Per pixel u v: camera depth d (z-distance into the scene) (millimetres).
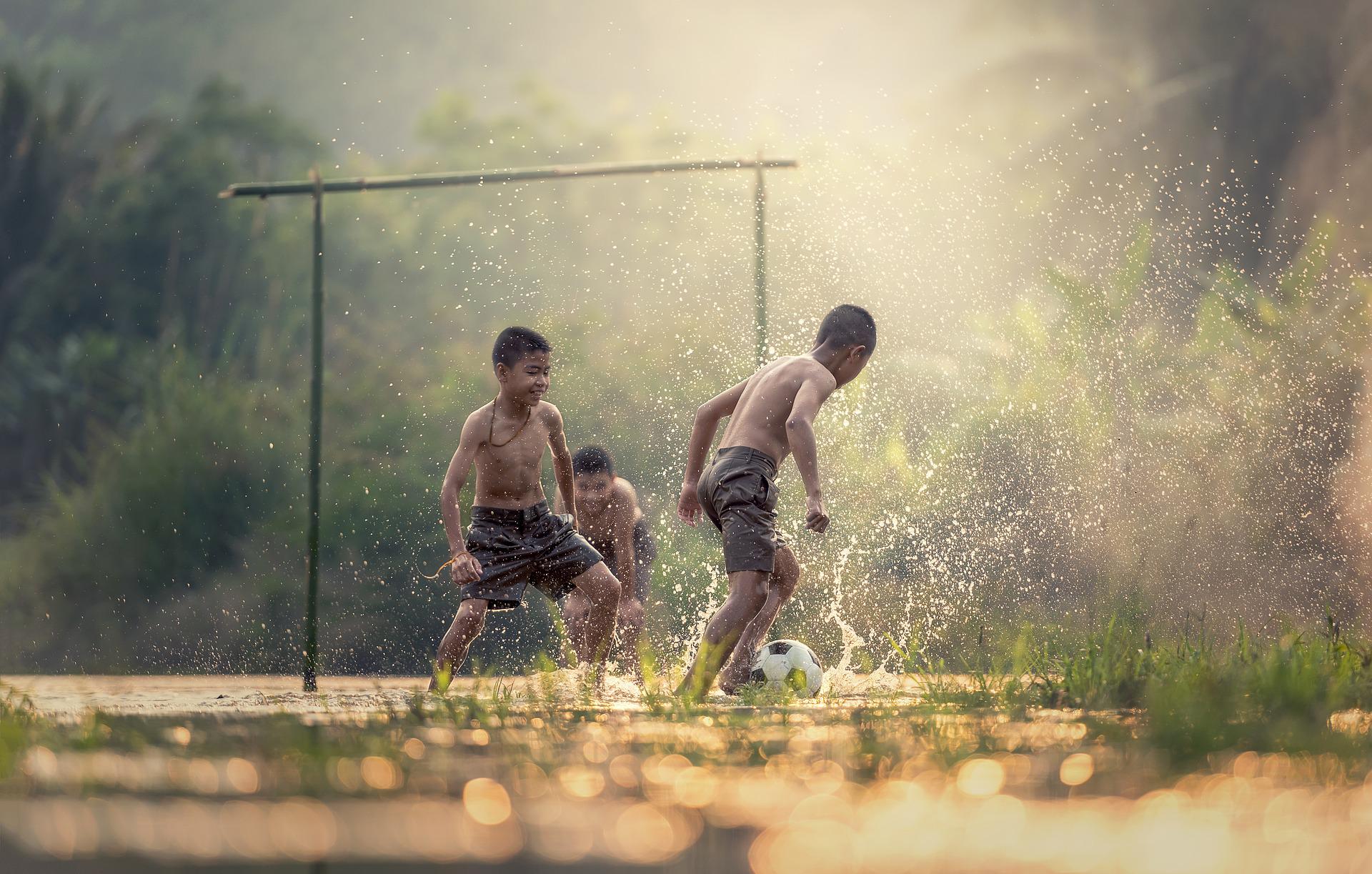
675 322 47062
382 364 55031
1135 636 17984
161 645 40219
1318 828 5961
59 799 7012
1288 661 13797
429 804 6797
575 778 7855
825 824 6059
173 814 6465
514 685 18156
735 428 17297
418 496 43344
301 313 68625
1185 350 43094
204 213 79938
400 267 76062
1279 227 64750
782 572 17812
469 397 49469
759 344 25734
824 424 34938
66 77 121062
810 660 17000
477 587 18281
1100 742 9500
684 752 9219
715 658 15719
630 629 20891
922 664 25719
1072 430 38406
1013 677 14883
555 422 18750
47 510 47531
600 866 5117
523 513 18359
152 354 64562
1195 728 9070
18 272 79188
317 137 93812
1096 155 67750
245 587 41750
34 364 70188
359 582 41250
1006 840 5621
